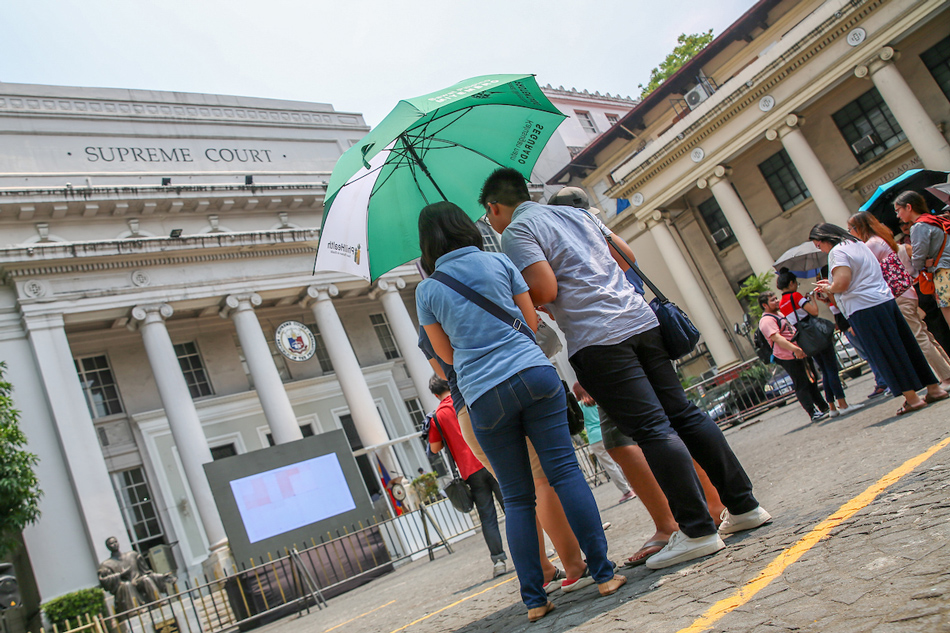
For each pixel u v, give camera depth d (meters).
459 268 2.94
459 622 3.80
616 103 40.12
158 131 21.95
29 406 16.72
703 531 2.80
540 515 3.36
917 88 22.95
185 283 19.47
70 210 18.34
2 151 19.20
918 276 5.80
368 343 25.77
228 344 22.44
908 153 23.05
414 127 4.14
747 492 3.04
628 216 29.28
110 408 19.72
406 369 26.20
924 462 3.09
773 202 26.45
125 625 13.23
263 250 21.09
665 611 2.13
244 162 23.33
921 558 1.77
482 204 3.59
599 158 30.80
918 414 5.10
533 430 2.86
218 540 16.86
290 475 13.49
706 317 25.75
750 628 1.68
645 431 2.88
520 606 3.54
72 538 16.05
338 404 23.70
